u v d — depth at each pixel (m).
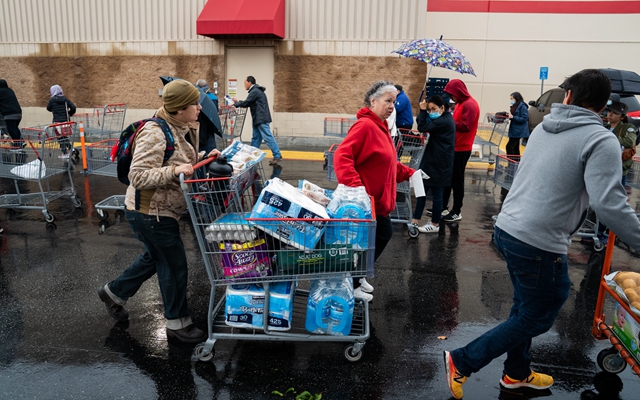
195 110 3.42
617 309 3.33
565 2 13.48
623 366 3.41
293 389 3.22
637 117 10.65
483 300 4.62
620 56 13.59
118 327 4.00
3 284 4.79
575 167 2.56
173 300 3.67
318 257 3.29
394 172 4.15
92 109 14.69
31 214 7.18
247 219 3.19
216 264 3.41
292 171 10.26
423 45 8.52
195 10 13.58
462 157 6.88
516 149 11.34
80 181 9.35
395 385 3.31
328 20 13.11
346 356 3.53
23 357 3.55
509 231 2.78
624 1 13.30
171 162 3.39
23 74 14.87
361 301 4.20
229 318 3.44
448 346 3.81
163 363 3.51
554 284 2.73
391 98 3.88
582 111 2.59
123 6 13.92
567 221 2.65
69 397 3.12
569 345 3.87
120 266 5.25
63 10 14.27
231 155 3.71
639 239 2.39
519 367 3.17
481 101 14.14
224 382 3.30
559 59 13.77
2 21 14.64
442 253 5.88
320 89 13.48
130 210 3.48
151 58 14.05
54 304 4.38
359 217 3.26
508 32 13.77
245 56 13.58
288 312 3.38
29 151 6.75
